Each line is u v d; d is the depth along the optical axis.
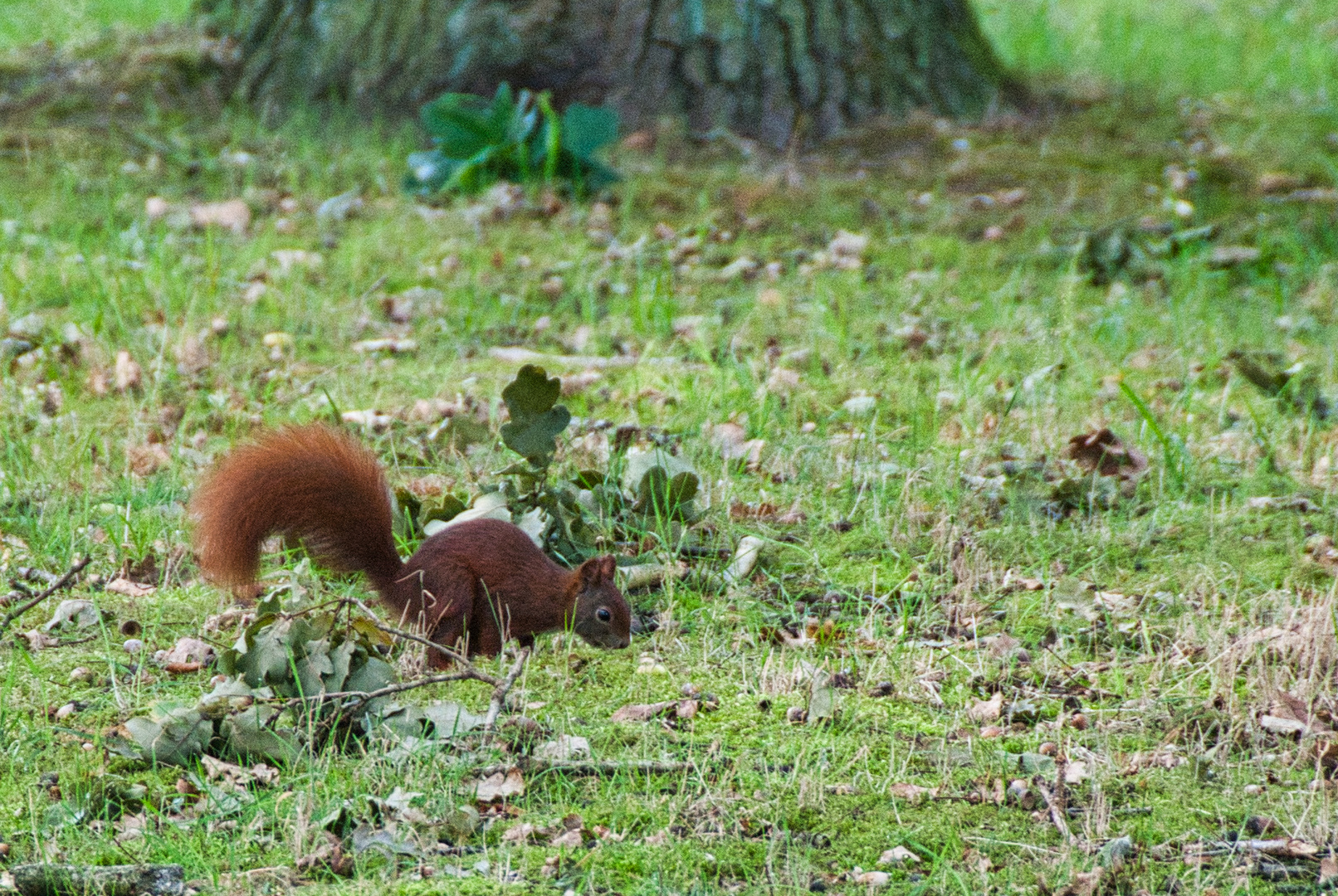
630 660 7.70
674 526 9.35
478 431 10.17
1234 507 9.90
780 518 9.70
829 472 10.51
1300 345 13.48
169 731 6.39
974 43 20.28
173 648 7.71
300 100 19.78
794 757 6.65
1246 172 17.98
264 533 7.52
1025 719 7.10
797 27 18.95
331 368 12.95
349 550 7.60
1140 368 12.99
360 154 18.75
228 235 16.48
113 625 8.02
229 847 5.66
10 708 6.99
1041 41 23.78
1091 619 8.22
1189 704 7.16
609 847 5.80
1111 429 10.91
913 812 6.16
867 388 12.41
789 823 6.05
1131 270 15.76
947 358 13.06
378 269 15.64
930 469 10.51
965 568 8.77
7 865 5.59
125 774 6.35
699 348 13.20
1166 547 9.29
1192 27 25.80
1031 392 12.02
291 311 14.19
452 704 6.68
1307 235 16.38
